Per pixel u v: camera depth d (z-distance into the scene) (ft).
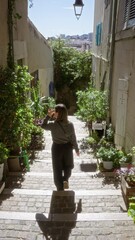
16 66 22.99
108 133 28.07
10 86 20.03
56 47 72.59
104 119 31.71
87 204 15.61
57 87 74.28
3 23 22.36
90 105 31.89
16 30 26.55
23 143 21.72
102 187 18.26
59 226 13.32
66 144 16.61
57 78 73.61
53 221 13.74
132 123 20.85
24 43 30.48
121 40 25.54
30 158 24.54
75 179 19.57
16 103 20.47
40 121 28.86
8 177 19.67
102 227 13.23
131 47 21.42
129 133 21.86
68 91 74.38
